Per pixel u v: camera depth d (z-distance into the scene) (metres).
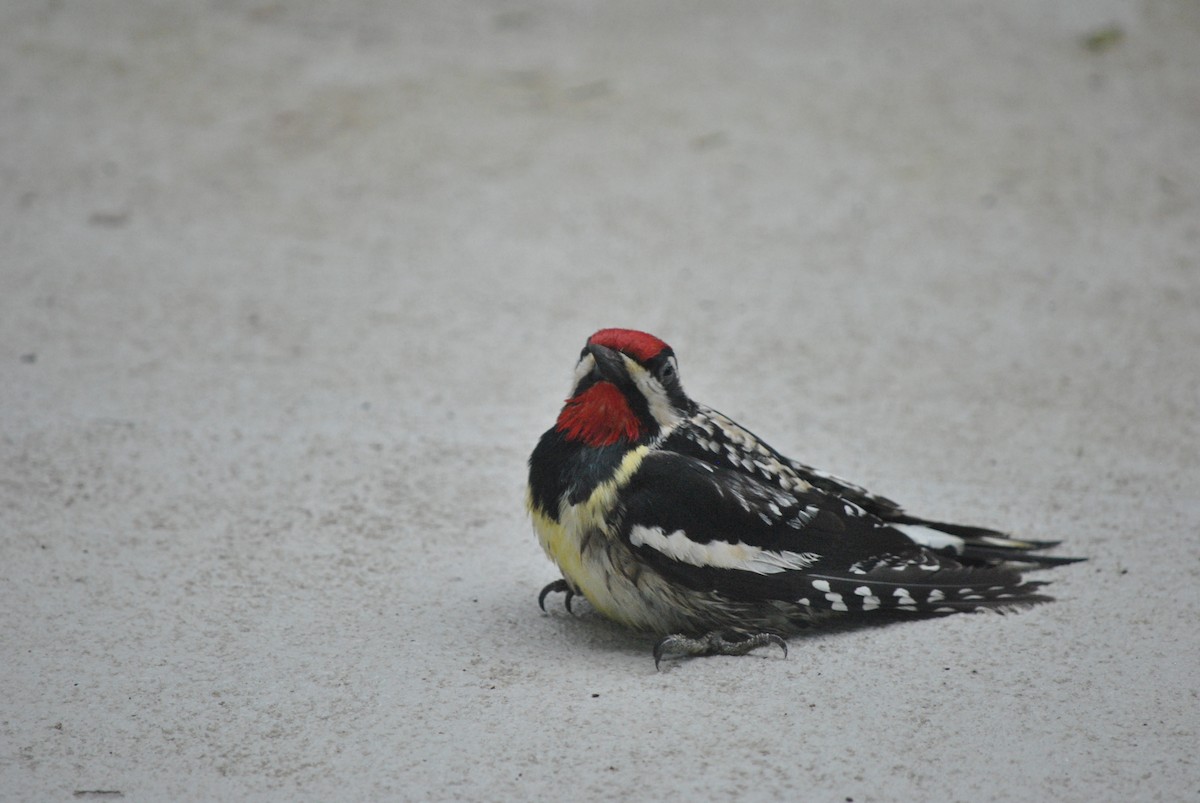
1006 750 6.39
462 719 6.68
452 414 10.84
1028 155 16.44
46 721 6.62
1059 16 21.08
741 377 11.50
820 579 7.26
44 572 8.19
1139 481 9.60
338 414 10.76
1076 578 8.22
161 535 8.75
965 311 12.82
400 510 9.23
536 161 16.52
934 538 8.02
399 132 17.28
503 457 10.11
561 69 19.42
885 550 7.60
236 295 13.12
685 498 7.09
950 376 11.51
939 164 16.27
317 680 7.05
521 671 7.19
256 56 19.83
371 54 20.02
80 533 8.72
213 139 17.05
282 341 12.15
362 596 8.05
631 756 6.34
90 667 7.14
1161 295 13.00
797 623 7.64
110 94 18.38
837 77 19.00
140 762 6.31
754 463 7.55
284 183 15.90
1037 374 11.50
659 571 7.12
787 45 20.39
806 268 13.88
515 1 22.66
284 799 6.04
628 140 17.05
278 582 8.19
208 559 8.45
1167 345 11.95
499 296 13.27
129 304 12.79
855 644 7.47
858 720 6.64
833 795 6.05
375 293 13.27
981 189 15.59
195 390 11.08
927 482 9.62
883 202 15.35
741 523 7.21
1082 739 6.48
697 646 7.34
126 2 22.09
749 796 6.04
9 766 6.25
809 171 16.14
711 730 6.55
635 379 7.22
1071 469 9.81
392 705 6.81
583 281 13.60
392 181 15.98
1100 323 12.46
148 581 8.14
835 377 11.52
